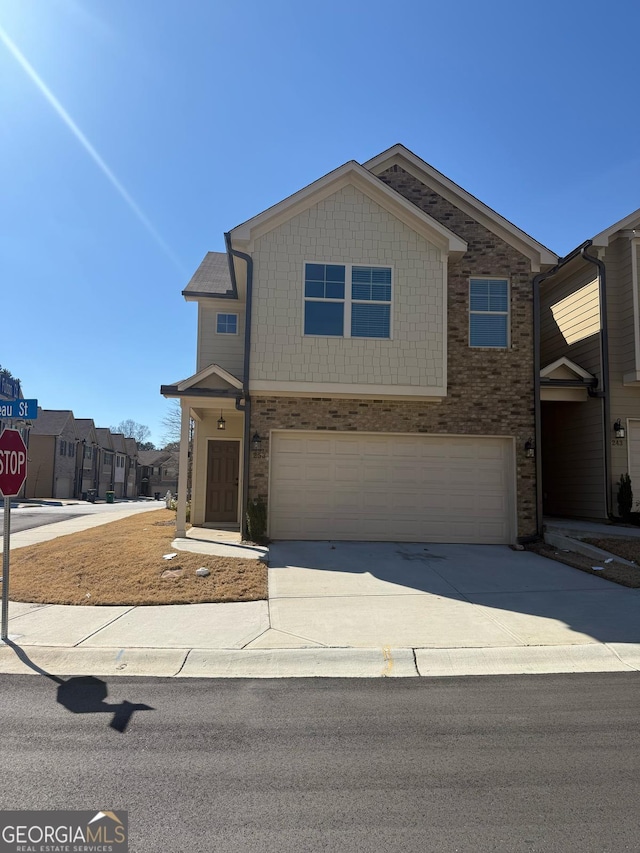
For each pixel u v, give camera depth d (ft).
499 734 13.65
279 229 39.65
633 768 12.01
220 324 51.44
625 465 44.32
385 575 30.12
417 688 16.75
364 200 40.29
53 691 16.38
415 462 40.50
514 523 39.81
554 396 45.50
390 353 39.42
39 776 11.58
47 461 153.79
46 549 38.22
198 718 14.55
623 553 33.71
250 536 37.70
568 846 9.38
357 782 11.39
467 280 42.01
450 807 10.49
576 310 49.37
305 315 39.27
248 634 20.99
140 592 26.53
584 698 15.96
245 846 9.36
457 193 42.91
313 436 40.09
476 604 24.94
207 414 51.37
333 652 19.12
